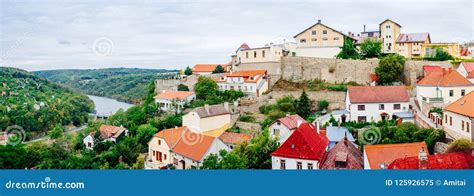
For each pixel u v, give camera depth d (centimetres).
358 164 1384
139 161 1692
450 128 1594
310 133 1555
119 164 1698
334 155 1412
